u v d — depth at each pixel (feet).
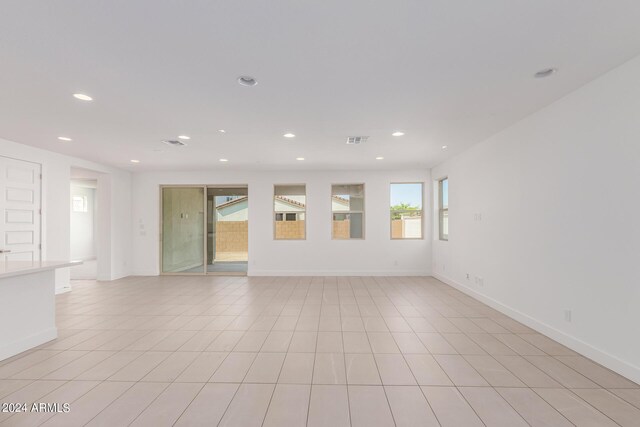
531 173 13.12
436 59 8.58
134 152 19.72
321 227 26.89
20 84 9.95
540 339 12.12
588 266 10.30
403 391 8.55
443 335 12.69
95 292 20.86
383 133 15.67
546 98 11.37
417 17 6.81
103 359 10.57
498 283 15.93
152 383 8.99
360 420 7.32
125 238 26.53
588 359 10.32
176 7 6.42
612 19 6.91
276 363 10.24
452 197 21.77
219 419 7.36
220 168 25.91
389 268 26.63
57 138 16.30
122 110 12.25
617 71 9.14
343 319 14.82
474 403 7.98
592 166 10.07
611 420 7.29
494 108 12.31
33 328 11.63
